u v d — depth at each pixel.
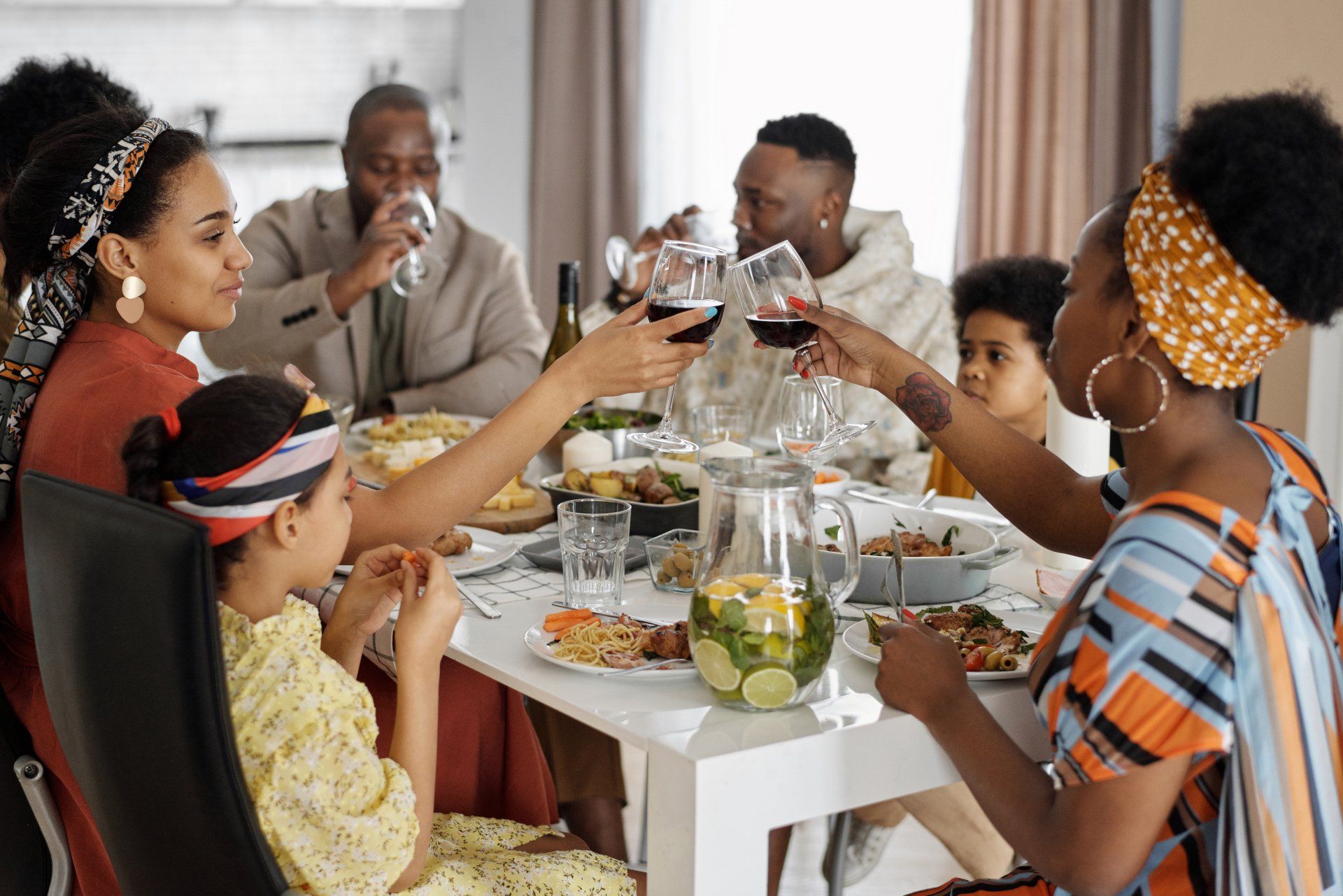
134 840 1.03
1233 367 0.94
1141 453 1.00
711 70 4.56
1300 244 0.88
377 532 1.38
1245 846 0.90
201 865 1.00
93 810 1.07
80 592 0.99
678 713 1.08
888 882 2.12
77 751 1.05
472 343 3.02
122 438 1.22
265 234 3.07
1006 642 1.22
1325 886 0.91
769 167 2.57
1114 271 0.98
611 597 1.40
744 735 1.02
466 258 3.05
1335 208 0.88
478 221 4.87
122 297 1.34
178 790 0.97
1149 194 0.95
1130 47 3.88
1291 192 0.87
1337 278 0.90
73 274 1.33
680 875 1.00
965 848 1.81
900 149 4.43
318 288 2.71
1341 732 0.94
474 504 1.40
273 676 1.02
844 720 1.06
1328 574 1.00
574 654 1.20
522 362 2.97
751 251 2.65
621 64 4.52
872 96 4.43
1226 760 0.92
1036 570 1.56
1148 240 0.94
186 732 0.94
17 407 1.31
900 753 1.07
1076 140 4.00
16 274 1.38
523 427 1.38
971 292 2.11
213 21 4.78
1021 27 4.02
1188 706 0.87
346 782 1.02
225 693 0.94
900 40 4.37
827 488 1.85
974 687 1.14
